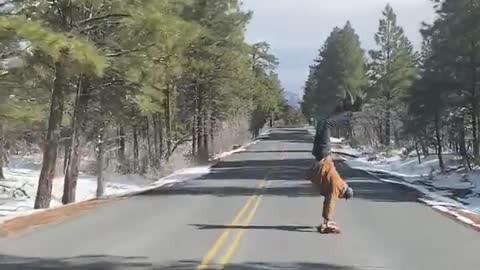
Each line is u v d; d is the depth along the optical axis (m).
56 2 19.36
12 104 18.22
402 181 29.69
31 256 10.21
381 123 61.28
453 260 10.16
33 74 21.03
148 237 12.27
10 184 29.56
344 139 85.31
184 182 28.19
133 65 21.53
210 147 53.44
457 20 30.83
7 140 25.67
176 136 43.44
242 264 9.62
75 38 17.23
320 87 92.94
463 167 32.59
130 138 41.91
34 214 16.33
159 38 20.67
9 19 15.75
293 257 10.24
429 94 33.06
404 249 11.15
